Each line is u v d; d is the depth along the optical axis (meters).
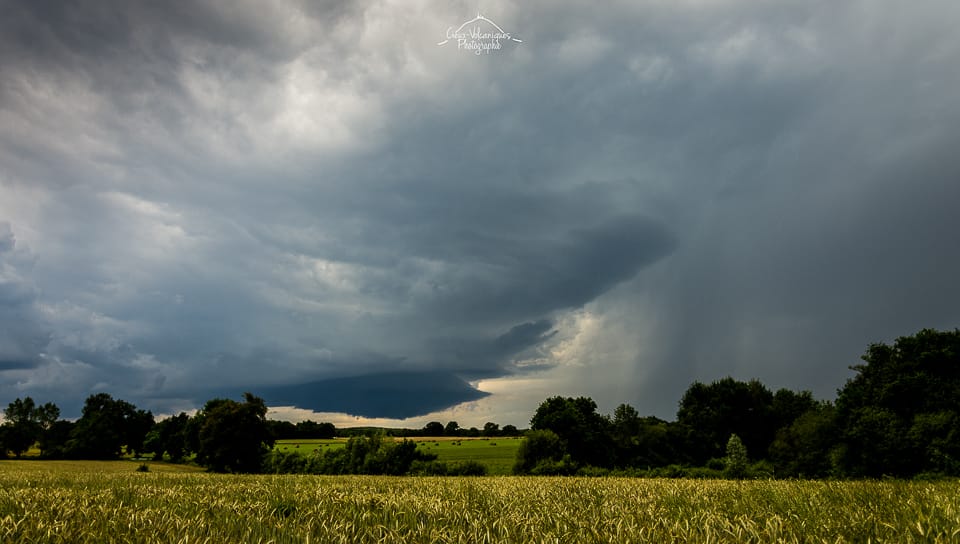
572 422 69.88
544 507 10.05
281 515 9.01
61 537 6.77
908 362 50.19
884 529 6.64
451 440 139.00
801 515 8.12
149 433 112.88
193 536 6.79
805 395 83.94
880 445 44.31
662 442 82.38
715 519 7.61
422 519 8.53
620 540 6.55
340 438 154.25
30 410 122.50
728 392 82.31
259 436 70.75
